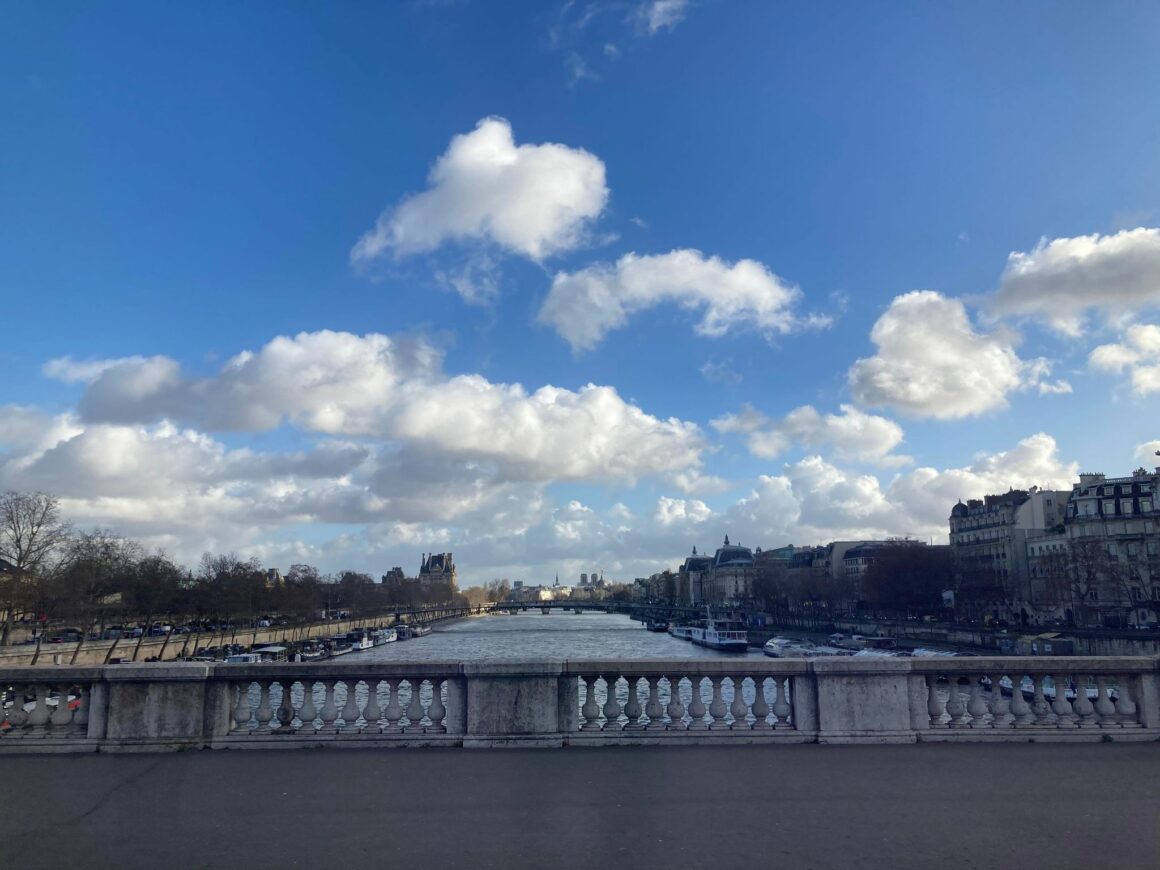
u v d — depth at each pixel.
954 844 9.98
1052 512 178.88
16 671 15.29
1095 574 141.12
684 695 31.86
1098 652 118.12
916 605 176.88
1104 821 10.82
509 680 15.30
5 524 115.31
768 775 13.06
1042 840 10.12
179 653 142.12
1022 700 15.84
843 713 15.41
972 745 15.12
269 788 12.54
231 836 10.39
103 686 15.27
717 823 10.76
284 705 15.48
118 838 10.35
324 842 10.14
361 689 41.78
